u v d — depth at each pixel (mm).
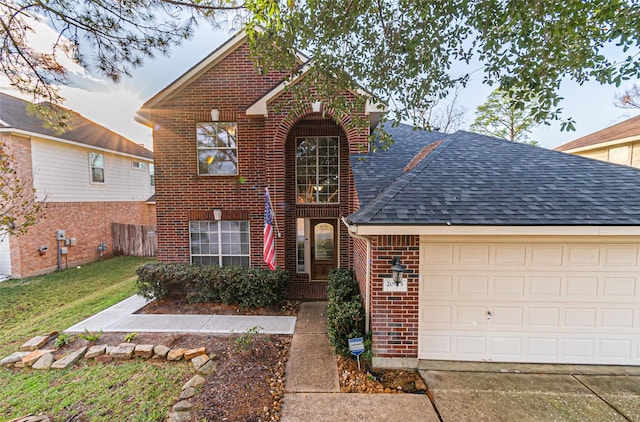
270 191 8844
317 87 4859
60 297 9031
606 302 5223
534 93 3846
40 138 11789
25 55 4898
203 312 7672
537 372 5055
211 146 9312
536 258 5273
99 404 4102
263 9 3830
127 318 7230
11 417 3873
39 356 5238
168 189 9266
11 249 11117
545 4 3318
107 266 13320
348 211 9500
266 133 8734
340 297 6352
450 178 6098
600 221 4621
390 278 5234
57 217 12625
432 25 3967
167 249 9305
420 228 4777
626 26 3316
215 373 4801
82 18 4480
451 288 5355
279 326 6848
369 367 5176
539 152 7453
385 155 8750
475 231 4742
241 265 9375
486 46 3814
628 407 4168
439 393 4469
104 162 15438
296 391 4461
